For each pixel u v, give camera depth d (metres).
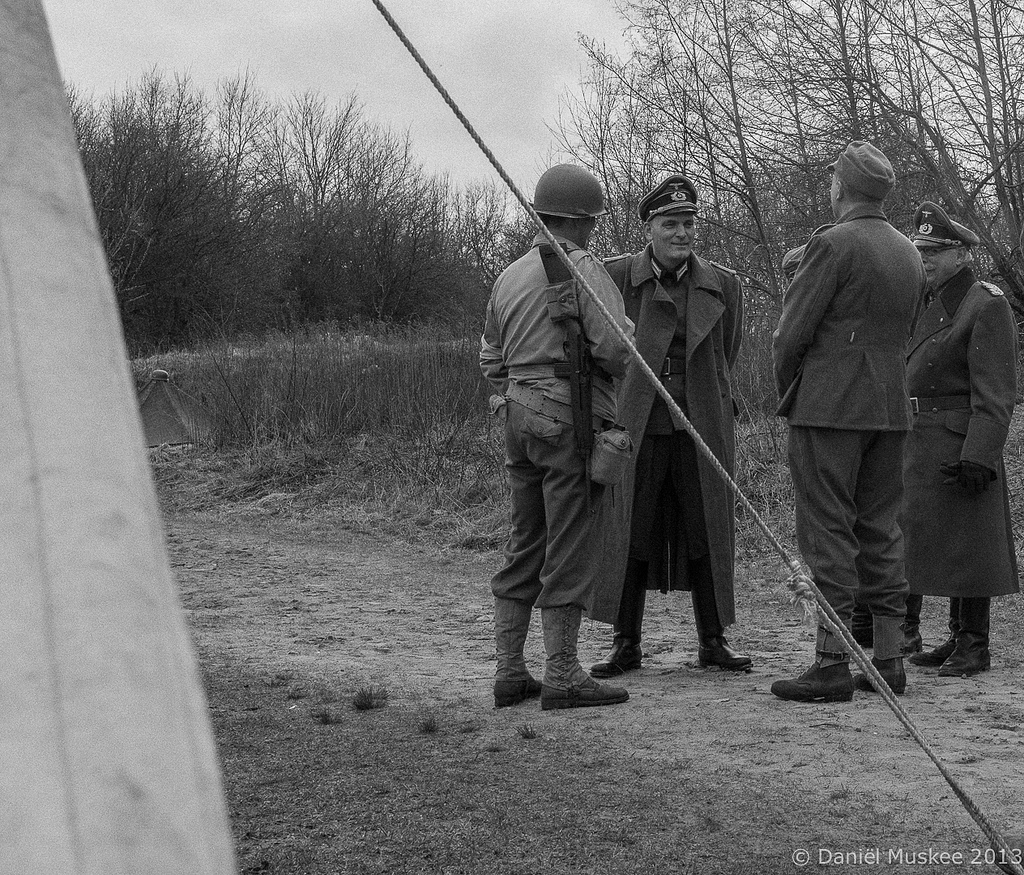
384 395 15.37
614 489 5.11
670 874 2.83
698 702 4.81
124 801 0.52
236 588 8.88
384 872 2.87
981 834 3.06
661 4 16.66
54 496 0.58
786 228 16.56
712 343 5.52
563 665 4.77
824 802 3.37
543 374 4.74
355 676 5.59
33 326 0.62
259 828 3.23
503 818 3.27
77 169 0.69
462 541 11.26
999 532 5.50
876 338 4.84
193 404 16.89
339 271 40.19
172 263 32.47
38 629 0.55
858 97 14.77
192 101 35.31
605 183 18.19
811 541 4.84
